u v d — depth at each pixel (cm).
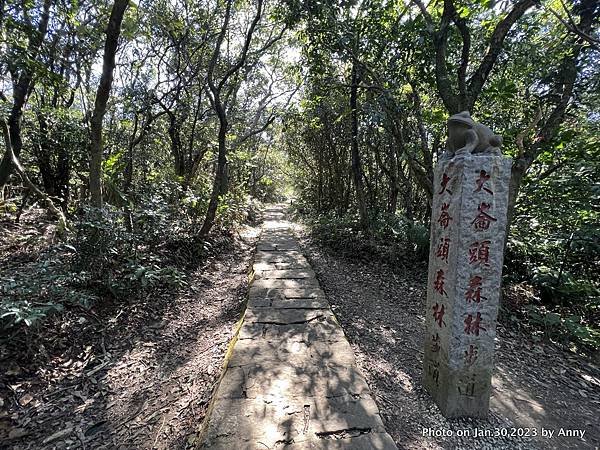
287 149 1295
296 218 1234
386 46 482
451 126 216
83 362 272
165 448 197
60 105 646
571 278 436
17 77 513
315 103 695
